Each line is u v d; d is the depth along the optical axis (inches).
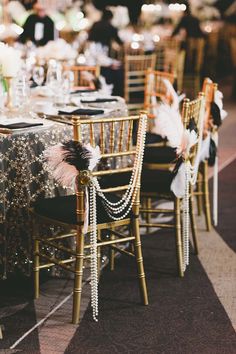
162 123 136.3
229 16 509.7
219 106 159.8
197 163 149.9
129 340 115.0
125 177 145.6
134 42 336.2
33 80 186.2
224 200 198.7
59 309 127.2
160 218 180.2
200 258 153.4
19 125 129.6
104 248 149.0
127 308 127.6
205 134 160.2
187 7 490.9
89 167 115.3
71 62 229.8
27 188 129.6
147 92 195.6
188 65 395.5
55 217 121.6
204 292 134.9
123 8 401.1
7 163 126.0
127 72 260.7
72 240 142.2
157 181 142.7
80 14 398.0
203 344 113.7
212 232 171.5
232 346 112.9
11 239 131.3
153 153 162.1
